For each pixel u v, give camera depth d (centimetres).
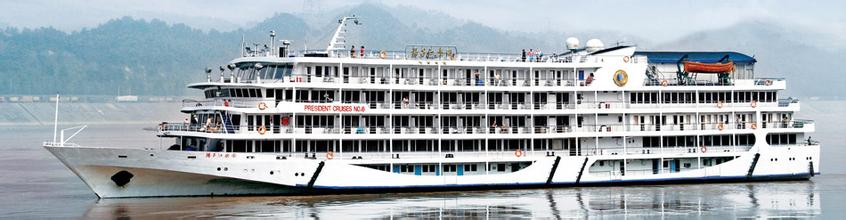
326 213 7175
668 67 9056
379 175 7956
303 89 7794
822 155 13638
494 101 8319
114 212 7175
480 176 8231
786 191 8556
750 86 8962
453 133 8200
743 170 8981
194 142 8000
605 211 7450
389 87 7944
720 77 9075
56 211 7344
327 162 7800
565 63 8456
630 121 8688
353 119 7962
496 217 7125
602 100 8644
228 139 7650
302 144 7844
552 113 8406
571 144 8575
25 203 7825
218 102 7925
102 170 7581
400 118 8075
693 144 8875
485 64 8231
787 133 9131
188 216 6994
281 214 7106
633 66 8700
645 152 8750
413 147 8131
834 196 8288
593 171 8612
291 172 7731
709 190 8550
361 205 7512
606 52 8812
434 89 8062
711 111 8869
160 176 7662
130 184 7725
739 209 7619
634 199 8012
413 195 8006
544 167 8412
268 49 8469
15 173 10844
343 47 8238
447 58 8312
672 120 8812
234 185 7788
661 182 8800
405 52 8238
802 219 7256
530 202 7775
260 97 7719
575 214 7306
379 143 8038
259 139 7719
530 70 8406
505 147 8400
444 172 8188
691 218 7244
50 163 12581
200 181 7731
